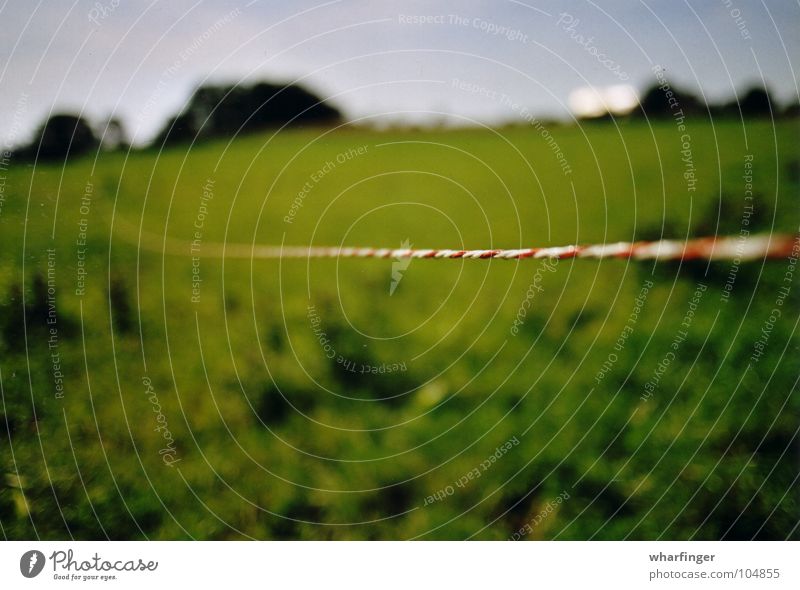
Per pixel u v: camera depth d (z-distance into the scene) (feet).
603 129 278.26
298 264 217.56
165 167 271.69
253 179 284.61
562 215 240.12
